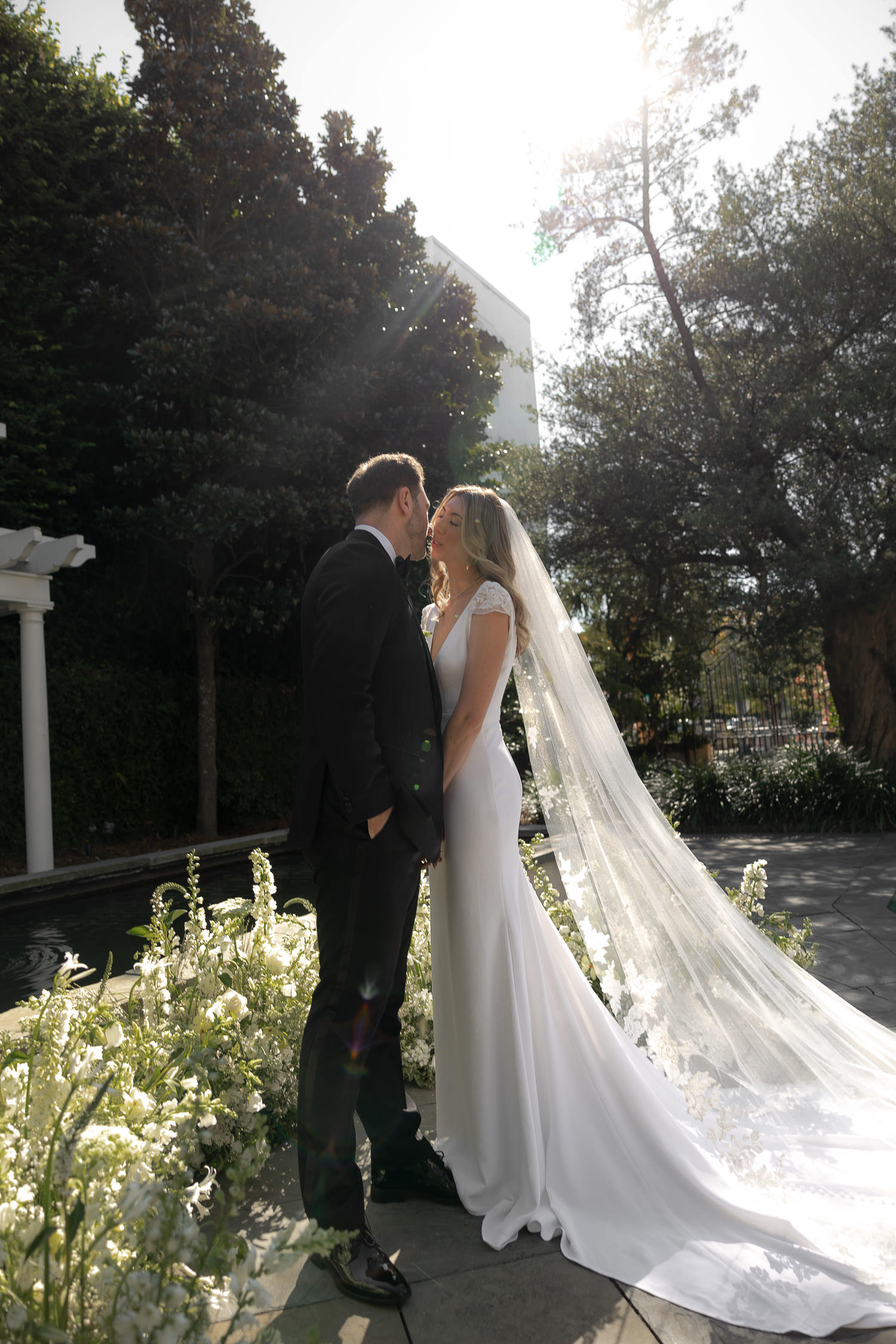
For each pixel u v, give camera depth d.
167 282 10.45
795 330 11.73
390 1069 2.18
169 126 10.45
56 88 11.09
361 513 2.09
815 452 11.55
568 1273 1.80
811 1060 2.24
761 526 11.48
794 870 6.78
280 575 11.89
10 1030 2.71
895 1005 3.39
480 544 2.34
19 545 7.35
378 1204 2.14
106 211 11.08
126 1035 2.17
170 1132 1.57
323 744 1.82
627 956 2.19
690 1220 1.97
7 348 10.22
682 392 12.23
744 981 2.27
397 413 11.26
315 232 11.09
